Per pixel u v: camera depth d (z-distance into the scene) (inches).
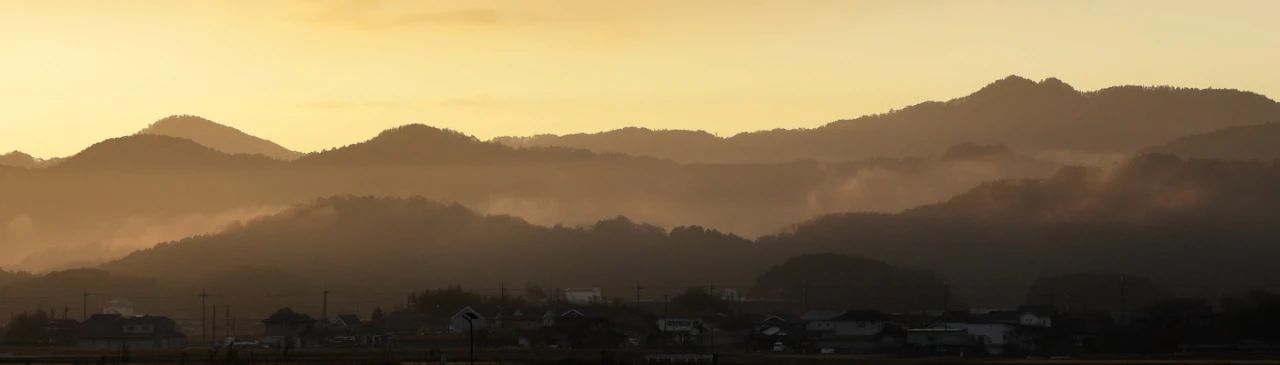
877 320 7244.1
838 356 6023.6
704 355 5462.6
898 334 6943.9
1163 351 6215.6
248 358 5118.1
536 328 7347.4
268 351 6107.3
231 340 7204.7
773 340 7116.1
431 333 7623.0
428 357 5300.2
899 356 6087.6
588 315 7593.5
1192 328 6776.6
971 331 6963.6
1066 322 7303.2
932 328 7012.8
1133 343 6510.8
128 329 7790.4
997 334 6904.5
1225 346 6368.1
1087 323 7263.8
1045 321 7357.3
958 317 7445.9
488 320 7780.5
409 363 4965.6
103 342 7647.6
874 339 6958.7
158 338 7844.5
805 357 5812.0
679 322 7805.1
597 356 5403.5
